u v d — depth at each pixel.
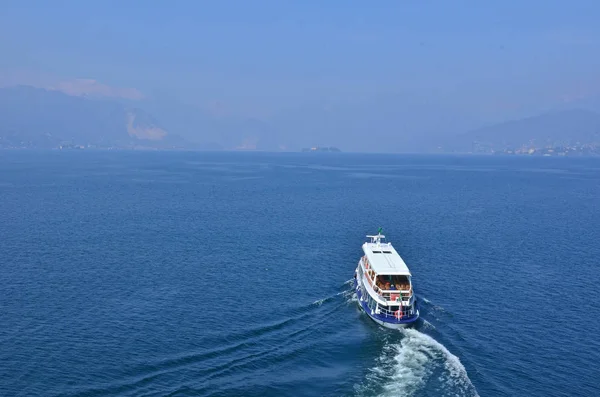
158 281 82.81
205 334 62.72
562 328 65.94
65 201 170.12
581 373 54.28
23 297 73.56
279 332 63.97
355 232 125.88
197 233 121.19
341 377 53.12
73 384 50.28
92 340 60.09
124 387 50.03
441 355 57.94
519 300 76.19
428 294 78.38
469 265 95.38
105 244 107.31
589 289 81.75
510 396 49.59
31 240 109.25
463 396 49.53
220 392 49.56
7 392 48.56
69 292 76.38
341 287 81.81
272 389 50.47
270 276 87.06
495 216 153.88
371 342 61.19
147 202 172.88
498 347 60.16
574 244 114.44
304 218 145.62
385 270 69.44
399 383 51.94
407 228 132.25
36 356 55.72
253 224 134.62
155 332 62.84
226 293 77.81
